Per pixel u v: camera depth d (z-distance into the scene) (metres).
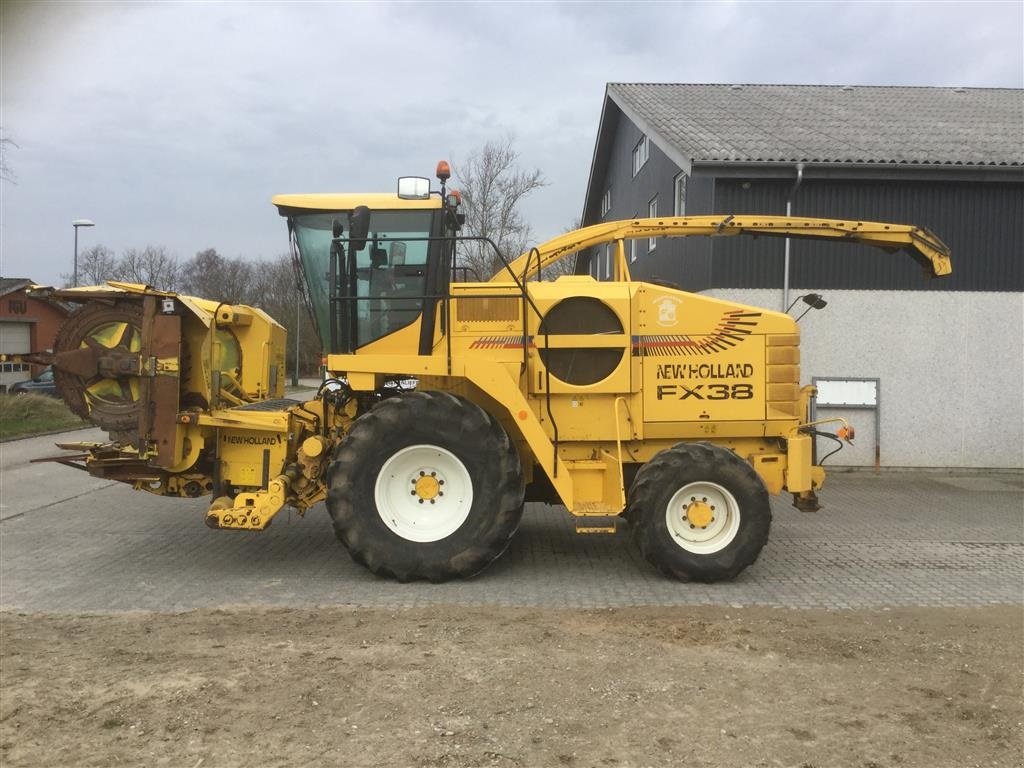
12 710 3.59
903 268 11.17
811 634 4.70
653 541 5.84
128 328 5.94
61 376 5.93
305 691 3.79
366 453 5.75
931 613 5.17
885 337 11.20
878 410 11.20
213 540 7.23
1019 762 3.19
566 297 6.28
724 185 11.00
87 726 3.44
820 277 11.13
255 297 45.81
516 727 3.45
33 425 17.64
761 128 12.52
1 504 8.97
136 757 3.19
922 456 11.28
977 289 11.16
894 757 3.23
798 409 6.51
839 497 9.58
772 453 6.55
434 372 5.95
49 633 4.64
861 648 4.45
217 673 4.01
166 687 3.83
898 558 6.71
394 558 5.74
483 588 5.73
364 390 6.27
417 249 6.32
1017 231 11.16
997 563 6.55
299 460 6.16
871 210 11.08
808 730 3.45
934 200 11.09
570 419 6.36
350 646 4.41
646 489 5.86
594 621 4.91
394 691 3.80
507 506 5.77
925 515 8.52
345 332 6.29
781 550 6.98
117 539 7.25
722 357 6.38
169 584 5.80
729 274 11.10
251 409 6.42
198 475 6.42
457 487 5.90
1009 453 11.27
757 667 4.15
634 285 6.41
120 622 4.87
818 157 10.73
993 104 14.84
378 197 6.34
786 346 6.41
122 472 6.32
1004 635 4.71
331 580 5.92
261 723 3.47
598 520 7.85
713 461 5.84
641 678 3.99
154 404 5.88
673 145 11.41
